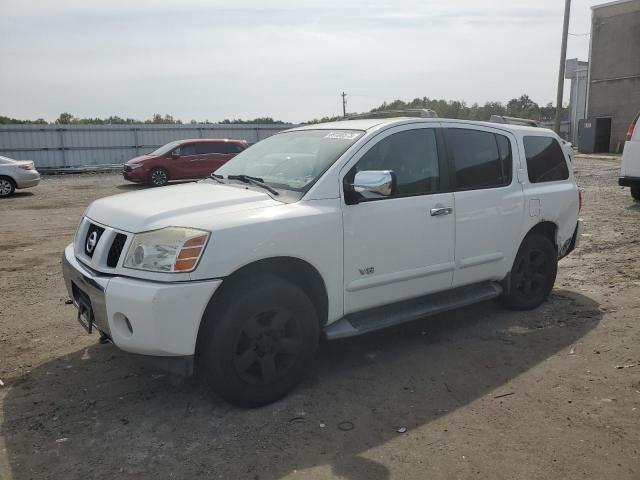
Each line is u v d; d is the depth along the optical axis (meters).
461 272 4.55
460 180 4.53
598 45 33.81
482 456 3.01
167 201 3.67
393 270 4.08
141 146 31.20
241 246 3.31
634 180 11.12
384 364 4.21
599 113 34.34
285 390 3.63
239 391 3.43
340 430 3.29
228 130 33.03
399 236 4.07
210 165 20.34
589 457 2.98
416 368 4.13
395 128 4.21
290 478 2.84
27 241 9.41
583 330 4.81
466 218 4.49
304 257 3.59
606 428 3.26
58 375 4.05
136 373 4.07
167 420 3.42
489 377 3.96
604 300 5.59
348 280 3.85
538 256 5.31
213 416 3.46
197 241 3.20
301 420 3.40
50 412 3.53
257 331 3.44
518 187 4.96
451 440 3.17
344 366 4.18
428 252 4.27
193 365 3.28
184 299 3.14
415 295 4.29
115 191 18.39
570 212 5.50
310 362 3.74
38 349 4.54
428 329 4.93
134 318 3.16
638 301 5.52
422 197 4.22
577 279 6.37
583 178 17.30
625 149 11.29
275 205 3.63
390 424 3.35
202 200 3.65
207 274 3.20
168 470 2.92
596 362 4.16
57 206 14.39
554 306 5.46
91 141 30.08
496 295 4.88
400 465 2.94
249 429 3.31
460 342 4.62
